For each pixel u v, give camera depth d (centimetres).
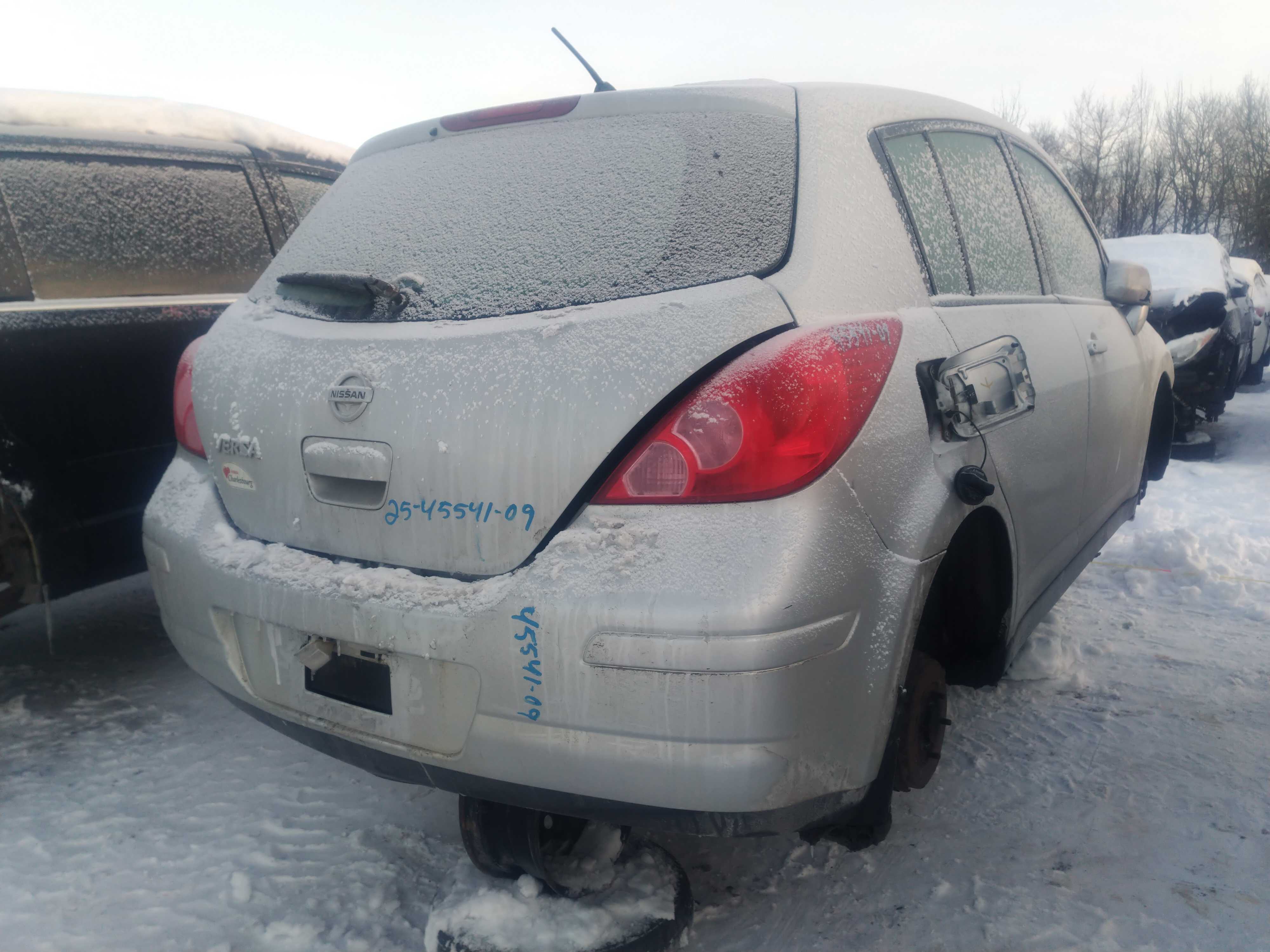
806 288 170
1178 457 765
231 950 193
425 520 167
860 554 159
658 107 198
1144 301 348
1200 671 320
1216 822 228
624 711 147
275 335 200
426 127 227
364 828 237
